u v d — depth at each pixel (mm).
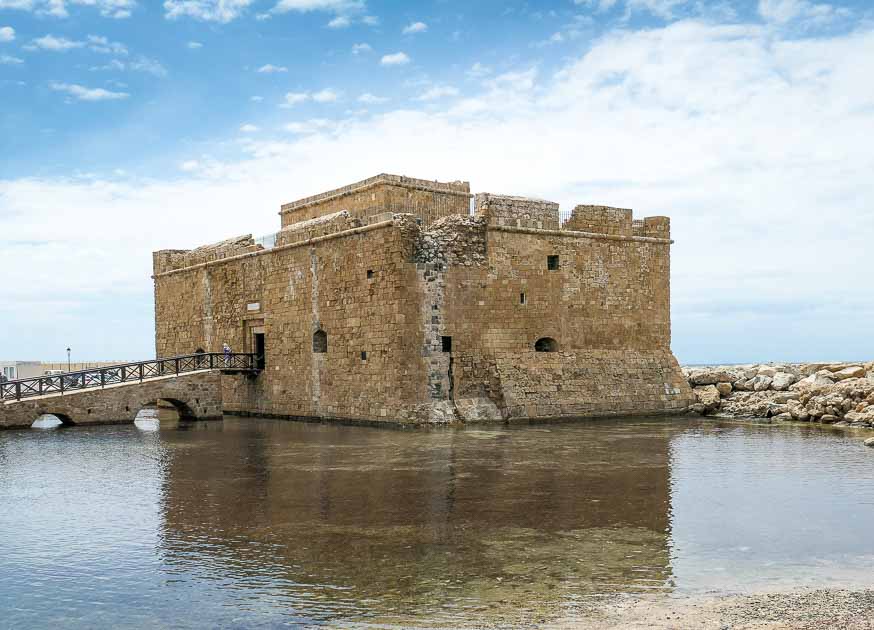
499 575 13633
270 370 46094
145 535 16531
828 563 14391
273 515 18141
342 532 16531
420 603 12281
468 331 39188
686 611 11922
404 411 36938
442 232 39062
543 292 41875
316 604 12305
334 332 41250
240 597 12680
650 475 23062
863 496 20078
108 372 49688
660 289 46531
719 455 27234
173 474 23875
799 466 24719
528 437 32625
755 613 11852
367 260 39062
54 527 17328
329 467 24812
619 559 14555
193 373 43000
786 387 45312
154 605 12422
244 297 48781
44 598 12844
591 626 11312
